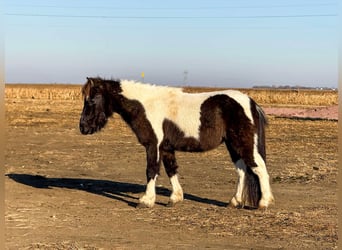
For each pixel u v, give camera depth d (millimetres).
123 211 4754
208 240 3930
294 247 3781
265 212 4648
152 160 4836
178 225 4301
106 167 7133
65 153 8281
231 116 4625
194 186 5855
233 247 3787
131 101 4848
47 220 4430
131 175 6602
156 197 5332
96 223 4363
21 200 5109
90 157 7906
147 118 4816
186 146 4773
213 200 5191
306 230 4152
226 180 6207
